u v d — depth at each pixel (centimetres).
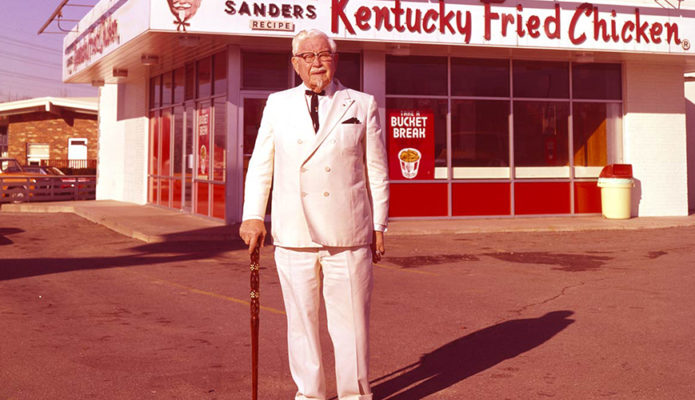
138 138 1931
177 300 689
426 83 1453
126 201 2031
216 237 1197
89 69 1739
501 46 1353
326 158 342
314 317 356
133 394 405
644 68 1562
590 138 1544
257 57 1373
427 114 1452
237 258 989
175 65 1633
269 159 363
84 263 941
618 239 1212
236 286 770
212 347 512
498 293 727
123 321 595
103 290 742
